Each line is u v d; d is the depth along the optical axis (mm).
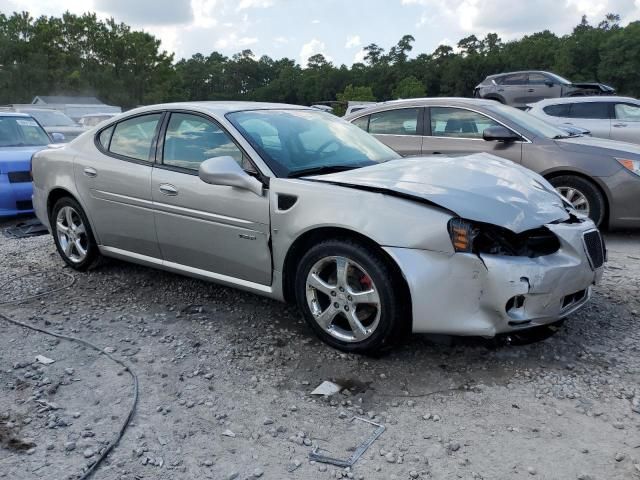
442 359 3523
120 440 2766
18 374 3424
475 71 105312
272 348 3732
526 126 6832
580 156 6328
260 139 4062
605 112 10547
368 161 4273
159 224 4398
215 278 4227
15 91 72500
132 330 4047
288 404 3078
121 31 84812
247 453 2670
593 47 92188
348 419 2934
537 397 3082
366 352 3531
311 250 3605
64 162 5125
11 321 4223
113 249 4934
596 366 3402
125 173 4578
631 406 2977
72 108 25094
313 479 2484
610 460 2559
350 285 3523
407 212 3283
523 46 107812
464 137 7113
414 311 3256
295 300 3943
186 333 3986
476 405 3025
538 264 3213
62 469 2557
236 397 3154
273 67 154750
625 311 4227
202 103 4527
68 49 81750
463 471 2510
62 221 5375
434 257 3215
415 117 7520
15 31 79562
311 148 4223
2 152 7859
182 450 2693
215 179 3760
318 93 130000
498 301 3158
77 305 4535
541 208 3516
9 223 7781
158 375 3400
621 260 5594
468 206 3277
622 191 6168
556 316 3357
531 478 2457
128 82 83250
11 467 2570
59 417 2965
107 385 3285
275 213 3713
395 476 2488
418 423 2881
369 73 126312
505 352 3592
